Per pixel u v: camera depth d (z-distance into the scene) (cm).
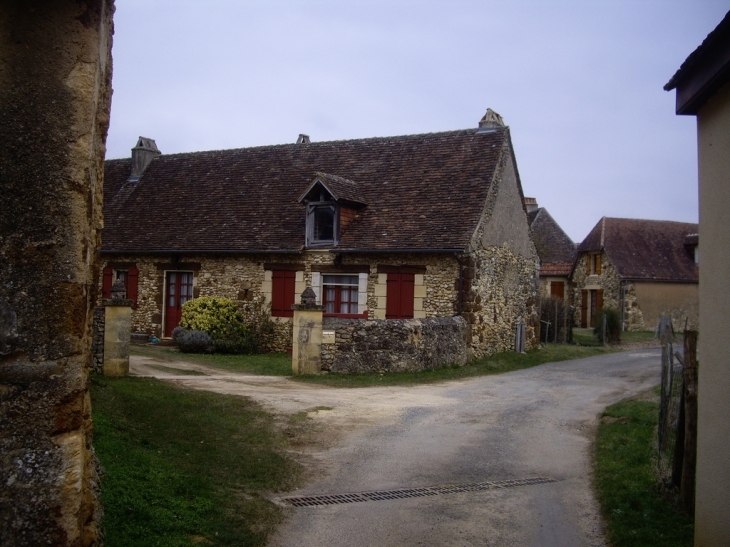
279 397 1195
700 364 521
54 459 348
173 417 918
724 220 483
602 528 603
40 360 348
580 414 1149
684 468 619
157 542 505
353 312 1914
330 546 556
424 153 2098
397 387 1388
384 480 751
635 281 3209
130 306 1282
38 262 349
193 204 2278
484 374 1644
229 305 2003
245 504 632
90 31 369
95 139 393
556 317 2523
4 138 347
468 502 675
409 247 1786
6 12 352
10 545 338
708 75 479
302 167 2252
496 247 1955
